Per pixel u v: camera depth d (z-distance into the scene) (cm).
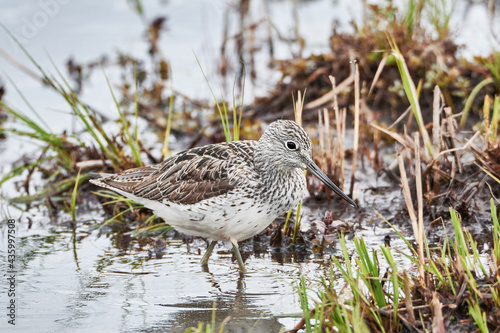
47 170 1486
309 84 1691
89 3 2356
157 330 886
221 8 2141
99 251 1171
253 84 1884
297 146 1048
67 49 2031
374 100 1598
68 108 1772
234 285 1021
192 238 1226
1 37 1961
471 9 2056
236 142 1100
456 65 1577
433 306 800
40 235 1245
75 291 1011
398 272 938
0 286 1027
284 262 1105
